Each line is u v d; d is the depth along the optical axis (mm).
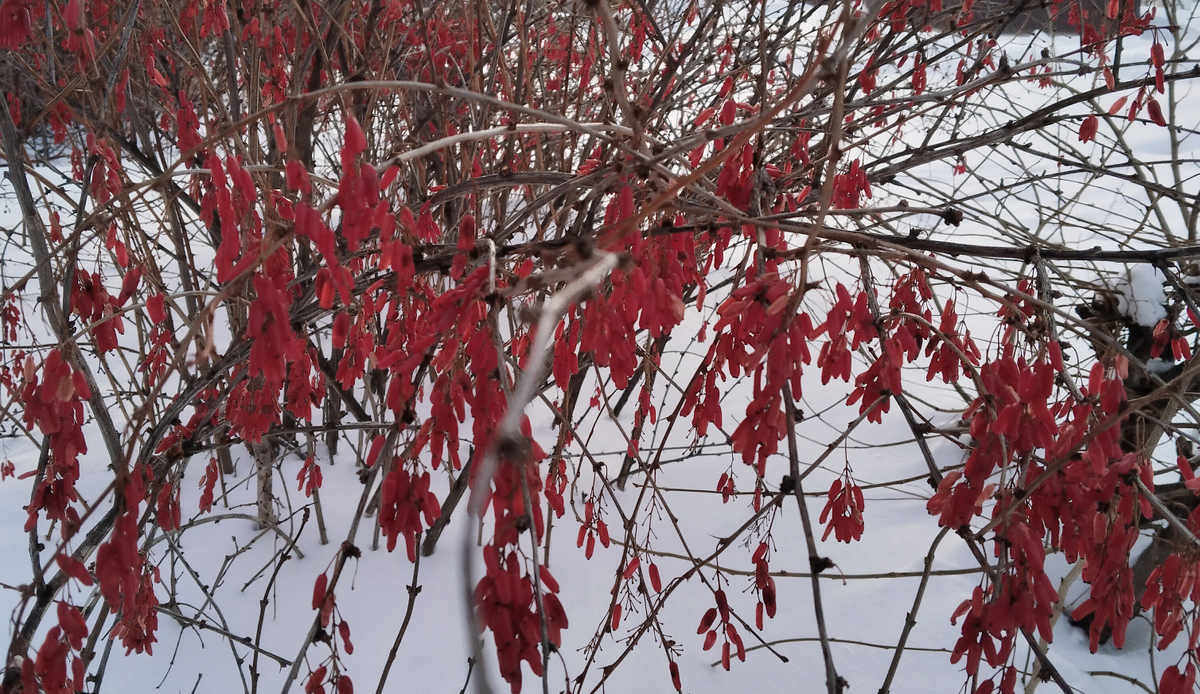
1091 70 2088
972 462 1136
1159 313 2221
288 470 3514
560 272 1044
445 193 1720
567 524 2908
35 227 1675
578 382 3010
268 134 2625
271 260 1161
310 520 3037
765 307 1090
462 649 2342
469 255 1307
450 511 2625
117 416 3754
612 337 1102
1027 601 1054
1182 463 1217
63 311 1605
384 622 2459
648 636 2383
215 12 1982
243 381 1959
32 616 1526
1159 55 1747
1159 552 2264
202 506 2373
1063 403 1420
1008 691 1111
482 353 995
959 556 2621
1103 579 1125
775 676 2215
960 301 4434
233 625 2514
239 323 2486
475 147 2385
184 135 1509
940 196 2930
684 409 1473
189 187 2592
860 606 2451
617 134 1604
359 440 3203
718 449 3443
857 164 1836
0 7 1329
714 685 2197
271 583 1982
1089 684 2248
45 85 2277
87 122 1644
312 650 2365
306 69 2627
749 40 2902
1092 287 2055
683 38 3764
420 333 1539
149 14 2594
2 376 2176
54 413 1311
